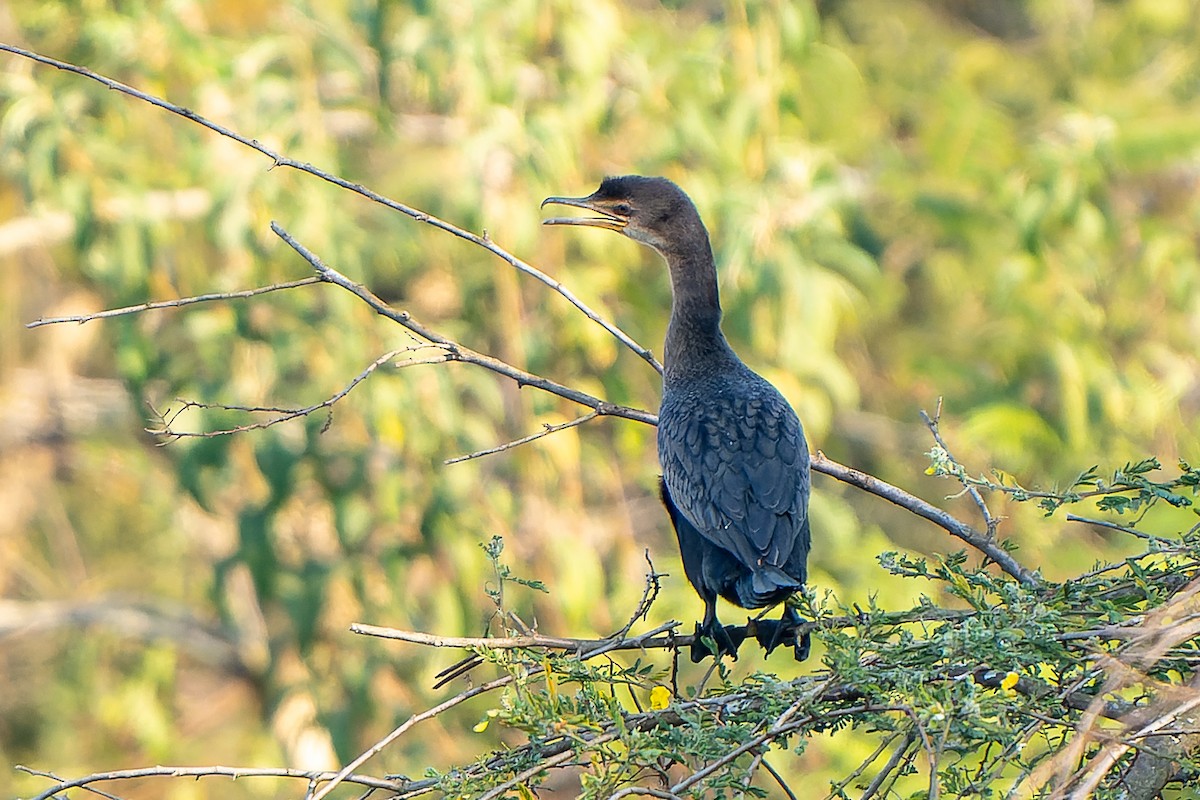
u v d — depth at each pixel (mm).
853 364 18078
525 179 14031
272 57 14664
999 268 16672
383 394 13711
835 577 14773
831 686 5902
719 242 14977
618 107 15484
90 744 18250
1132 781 6074
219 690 18625
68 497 19328
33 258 18109
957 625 6266
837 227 15031
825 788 12523
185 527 18297
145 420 14430
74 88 14594
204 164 14000
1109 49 19062
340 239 13922
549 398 14422
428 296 15336
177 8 14156
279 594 14781
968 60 19062
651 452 15539
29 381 18422
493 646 6352
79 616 18281
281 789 15398
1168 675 6543
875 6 19656
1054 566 14602
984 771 6574
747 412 8336
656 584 6844
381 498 14031
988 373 17172
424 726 14688
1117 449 16312
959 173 17031
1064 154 15945
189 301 7430
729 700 6277
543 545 14547
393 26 15195
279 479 14242
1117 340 17625
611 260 14891
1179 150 15914
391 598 14773
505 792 5770
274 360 14195
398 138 16109
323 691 14805
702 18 18531
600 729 5781
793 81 15344
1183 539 6617
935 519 7758
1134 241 17547
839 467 8117
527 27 14031
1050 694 5996
